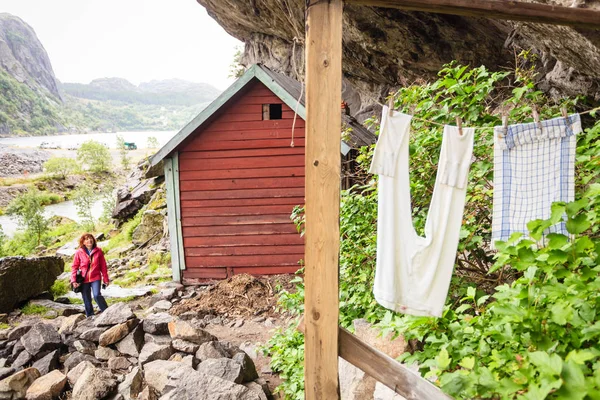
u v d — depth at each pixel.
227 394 4.96
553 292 2.31
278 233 11.02
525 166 3.11
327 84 2.82
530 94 4.11
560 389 1.88
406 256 3.01
